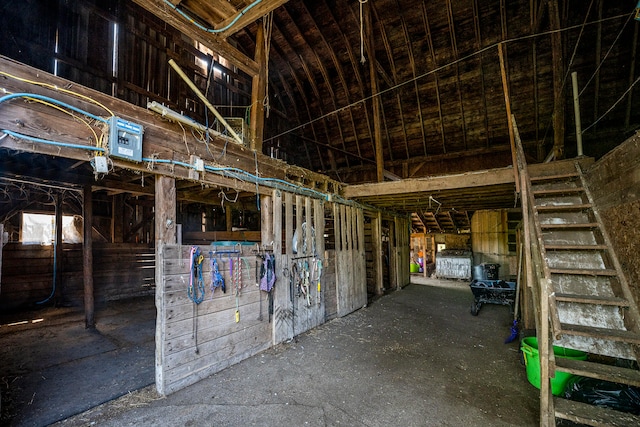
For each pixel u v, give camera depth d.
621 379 1.97
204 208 9.17
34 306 6.26
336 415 2.53
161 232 2.90
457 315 5.95
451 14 6.93
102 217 7.51
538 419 2.47
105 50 5.69
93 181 4.72
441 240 12.57
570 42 6.49
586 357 2.82
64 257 6.61
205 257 3.25
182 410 2.59
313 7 7.63
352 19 7.66
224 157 3.59
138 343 4.29
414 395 2.85
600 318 2.58
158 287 2.87
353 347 4.11
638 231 2.21
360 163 10.61
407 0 7.04
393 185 5.77
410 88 8.38
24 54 4.67
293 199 4.68
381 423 2.42
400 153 9.80
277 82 9.55
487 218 10.16
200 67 7.54
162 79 6.61
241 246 3.70
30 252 6.30
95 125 2.44
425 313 6.07
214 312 3.31
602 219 2.90
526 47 6.91
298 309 4.58
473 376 3.26
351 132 9.88
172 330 2.90
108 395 2.83
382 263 8.70
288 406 2.65
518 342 4.33
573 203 3.44
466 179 5.15
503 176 4.88
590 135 7.44
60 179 4.34
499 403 2.72
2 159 3.74
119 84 5.84
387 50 7.86
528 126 8.01
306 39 8.17
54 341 4.36
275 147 9.74
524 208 3.22
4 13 4.46
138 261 7.72
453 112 8.41
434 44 7.57
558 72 5.49
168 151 2.96
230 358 3.46
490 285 6.30
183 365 2.98
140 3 2.91
